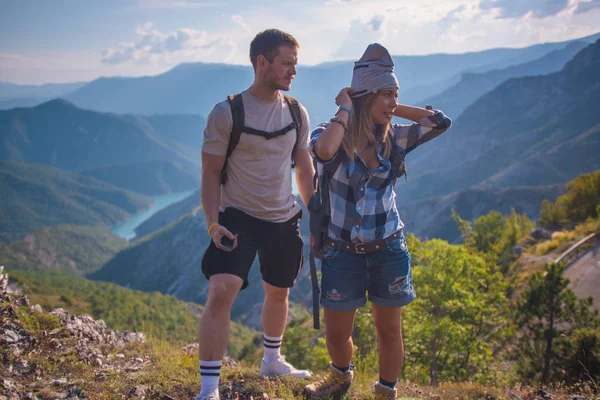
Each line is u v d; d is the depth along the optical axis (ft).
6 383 11.87
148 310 348.18
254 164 11.46
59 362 14.73
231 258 11.12
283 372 13.87
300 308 272.92
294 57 11.12
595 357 39.29
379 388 11.50
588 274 96.89
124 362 16.12
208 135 11.29
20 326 15.83
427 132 10.67
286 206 12.10
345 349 11.65
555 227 158.30
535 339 47.11
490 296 59.36
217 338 10.73
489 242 127.34
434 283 51.80
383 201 10.43
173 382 13.12
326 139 9.56
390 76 9.82
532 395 14.62
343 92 9.98
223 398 12.33
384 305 10.55
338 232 10.30
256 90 11.46
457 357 53.42
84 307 334.65
